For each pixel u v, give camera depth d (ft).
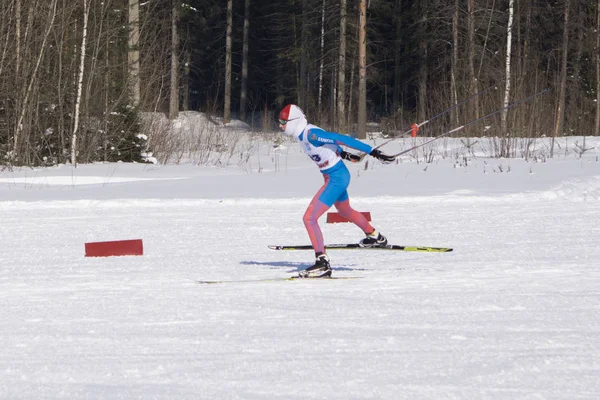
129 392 32.55
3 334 42.73
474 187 129.18
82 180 146.72
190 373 34.99
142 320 45.62
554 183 128.77
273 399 31.48
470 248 74.23
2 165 171.32
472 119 235.40
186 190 129.70
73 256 72.43
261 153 215.31
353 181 142.82
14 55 179.11
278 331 42.47
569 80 328.70
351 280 58.70
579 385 32.94
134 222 95.66
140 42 218.18
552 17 337.93
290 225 92.73
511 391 32.22
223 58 421.18
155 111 204.13
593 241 76.95
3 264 68.23
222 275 62.13
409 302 49.67
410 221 94.43
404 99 383.65
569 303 48.73
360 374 34.55
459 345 39.11
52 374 35.17
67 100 186.50
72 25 192.75
